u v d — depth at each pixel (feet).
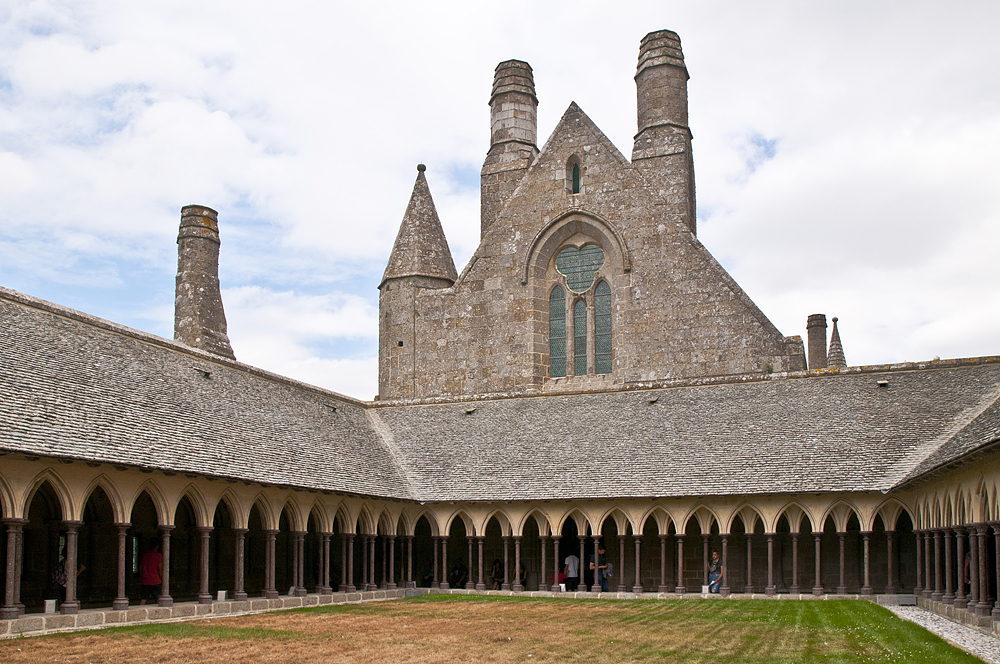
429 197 179.42
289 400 121.08
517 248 164.04
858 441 106.42
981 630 69.10
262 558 116.26
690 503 107.86
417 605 97.25
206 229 155.22
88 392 84.33
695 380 128.16
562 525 117.29
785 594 105.19
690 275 149.07
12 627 68.03
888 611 83.92
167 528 84.33
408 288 170.60
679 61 165.37
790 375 122.83
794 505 103.86
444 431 134.10
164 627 73.72
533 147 180.04
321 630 71.31
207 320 152.76
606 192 158.40
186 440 89.20
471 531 119.75
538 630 70.28
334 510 107.96
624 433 121.08
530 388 159.12
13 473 70.38
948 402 108.78
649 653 56.75
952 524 83.10
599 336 159.74
